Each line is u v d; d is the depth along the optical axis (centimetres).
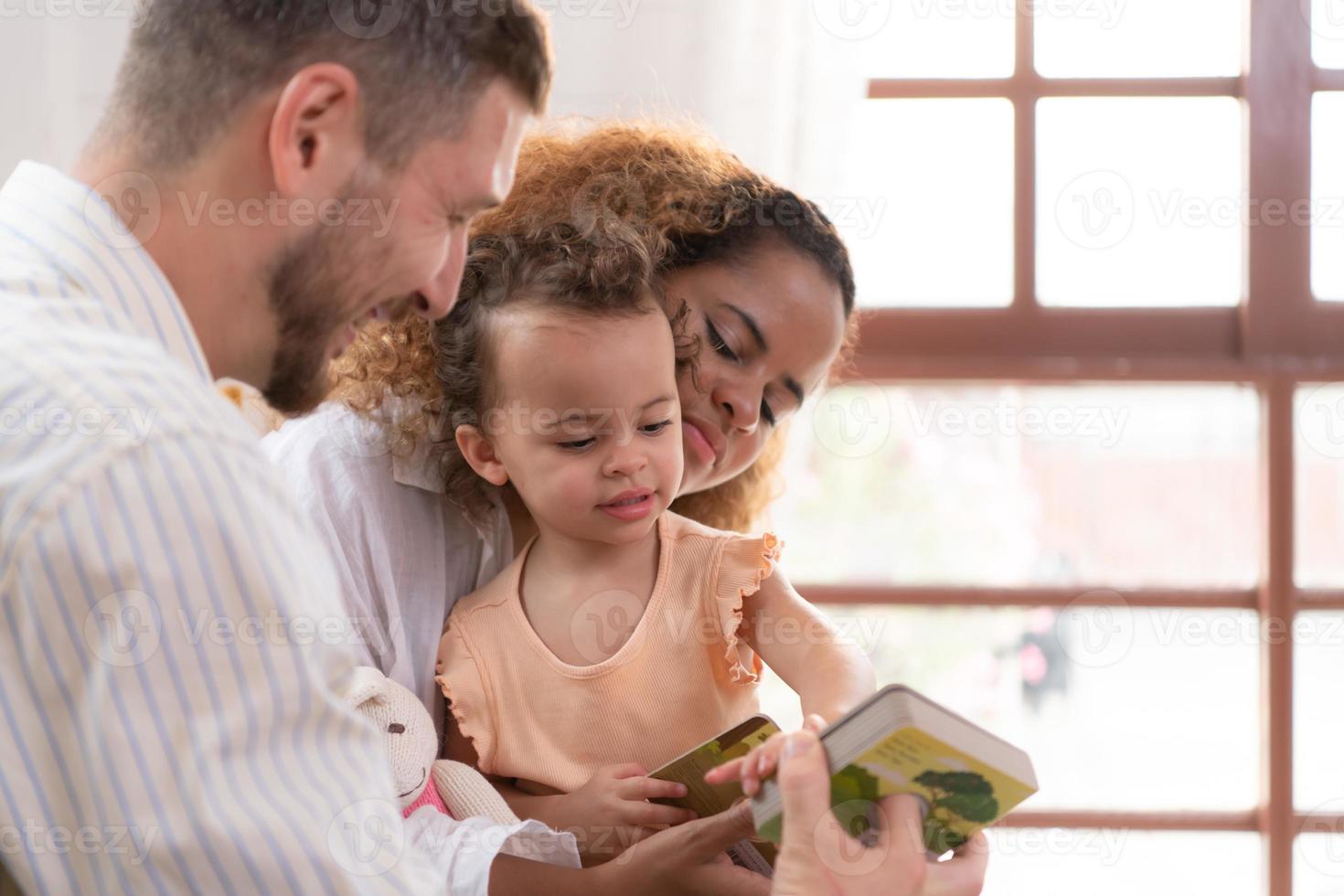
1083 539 205
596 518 105
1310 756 197
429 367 114
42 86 177
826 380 168
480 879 93
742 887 95
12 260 72
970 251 199
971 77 196
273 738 67
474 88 79
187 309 78
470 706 108
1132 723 203
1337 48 193
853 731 76
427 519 115
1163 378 195
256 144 76
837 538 207
